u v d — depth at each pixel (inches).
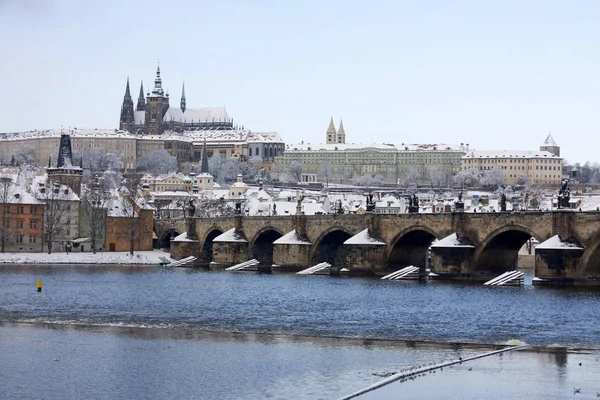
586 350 6707.7
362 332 7706.7
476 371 5935.0
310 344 7081.7
